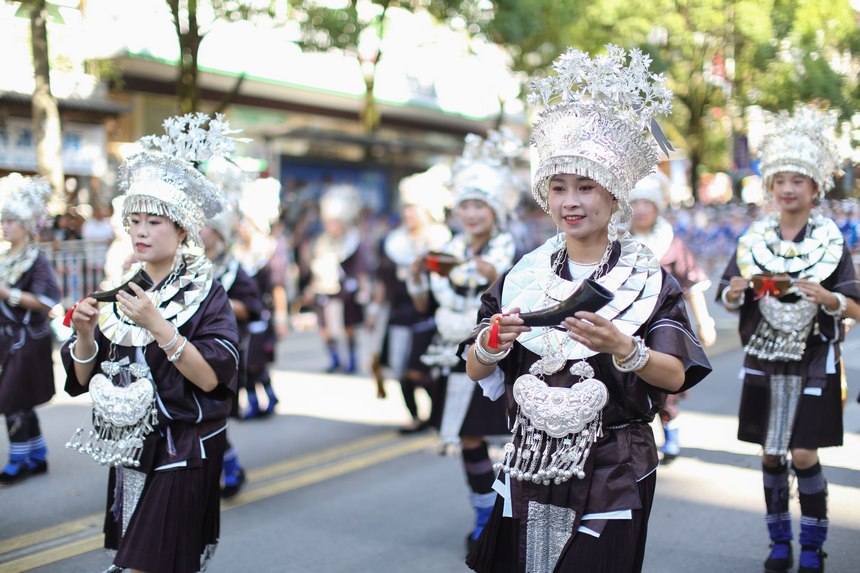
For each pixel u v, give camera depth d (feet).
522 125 82.89
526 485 8.84
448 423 15.60
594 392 8.48
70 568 14.11
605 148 8.56
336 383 31.09
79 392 11.10
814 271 13.61
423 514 17.02
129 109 48.49
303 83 63.57
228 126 11.43
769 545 14.94
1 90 42.70
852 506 16.66
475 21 42.83
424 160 77.30
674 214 47.32
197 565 10.45
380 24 41.68
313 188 66.13
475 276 16.37
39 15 35.04
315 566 14.37
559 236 9.52
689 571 13.89
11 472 18.74
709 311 47.09
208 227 18.16
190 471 10.39
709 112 32.58
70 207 39.65
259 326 24.66
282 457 21.17
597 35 39.88
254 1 35.94
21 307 18.40
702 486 18.34
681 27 31.32
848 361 32.24
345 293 32.96
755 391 14.10
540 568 8.77
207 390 10.40
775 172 13.98
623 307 8.64
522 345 8.99
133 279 10.95
